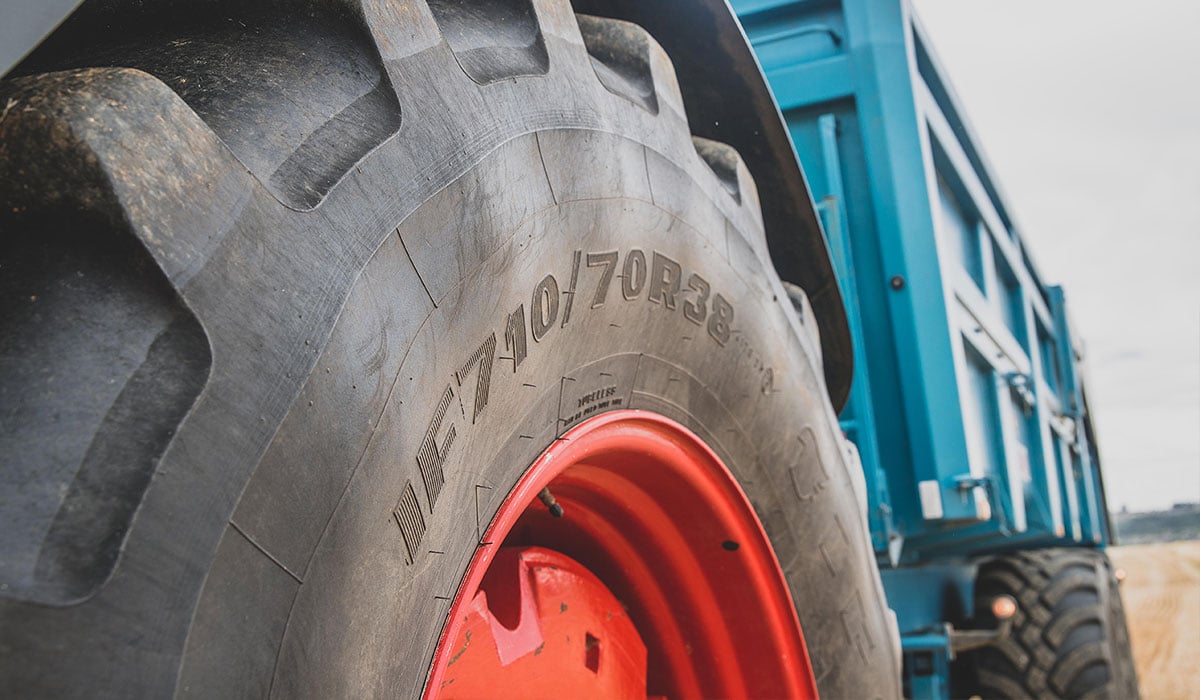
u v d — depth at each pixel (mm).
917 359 3447
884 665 1944
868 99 3482
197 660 590
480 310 911
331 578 711
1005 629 4715
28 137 586
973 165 4555
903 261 3457
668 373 1324
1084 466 6777
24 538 533
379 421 761
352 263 737
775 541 1600
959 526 3568
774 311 1608
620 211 1169
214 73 768
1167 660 11094
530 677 1184
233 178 661
